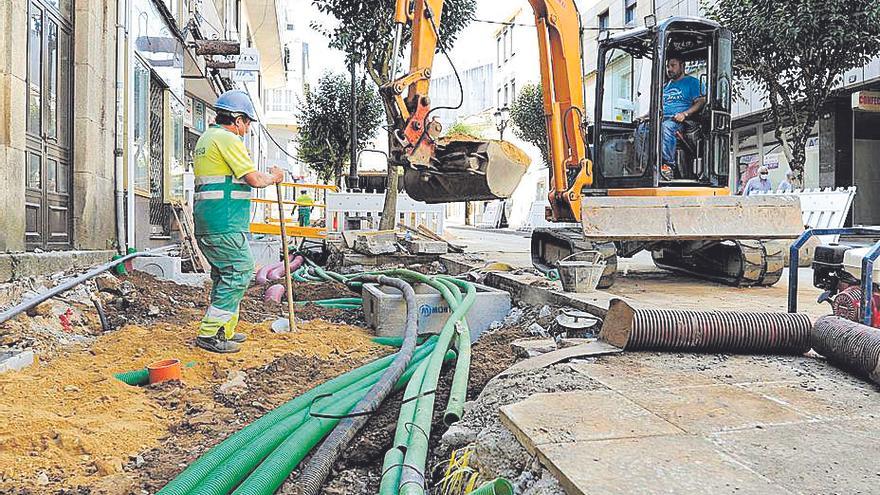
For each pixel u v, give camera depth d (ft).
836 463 8.92
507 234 95.50
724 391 12.32
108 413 13.33
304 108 90.07
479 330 24.12
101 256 28.45
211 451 11.33
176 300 26.48
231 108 19.66
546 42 27.17
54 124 26.30
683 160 27.78
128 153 32.68
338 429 13.09
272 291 29.55
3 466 10.72
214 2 65.05
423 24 24.94
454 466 11.26
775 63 49.65
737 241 26.63
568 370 13.84
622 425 10.25
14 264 20.33
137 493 10.39
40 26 24.71
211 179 18.72
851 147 60.23
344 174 88.33
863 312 14.99
